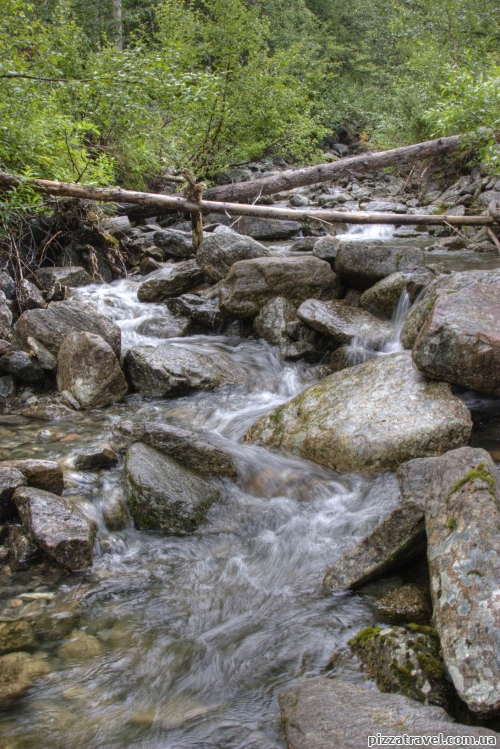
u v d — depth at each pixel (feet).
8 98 26.17
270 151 59.77
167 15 49.52
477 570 8.48
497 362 14.16
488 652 7.71
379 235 41.42
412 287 20.62
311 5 100.48
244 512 13.14
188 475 13.67
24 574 11.28
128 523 13.01
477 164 48.11
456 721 7.55
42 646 9.45
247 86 44.01
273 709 8.16
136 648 9.41
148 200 29.32
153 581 11.17
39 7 57.62
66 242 31.01
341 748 6.76
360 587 10.56
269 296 23.18
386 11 86.02
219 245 26.27
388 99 64.28
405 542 10.25
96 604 10.49
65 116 31.40
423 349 14.85
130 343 23.15
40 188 27.66
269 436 15.78
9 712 8.18
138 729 7.91
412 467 12.38
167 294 26.91
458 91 31.40
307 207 49.55
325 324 20.43
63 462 15.06
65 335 20.71
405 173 58.44
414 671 8.03
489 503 9.17
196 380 19.83
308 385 19.76
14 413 18.51
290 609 10.21
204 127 43.50
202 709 8.23
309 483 13.92
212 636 9.67
